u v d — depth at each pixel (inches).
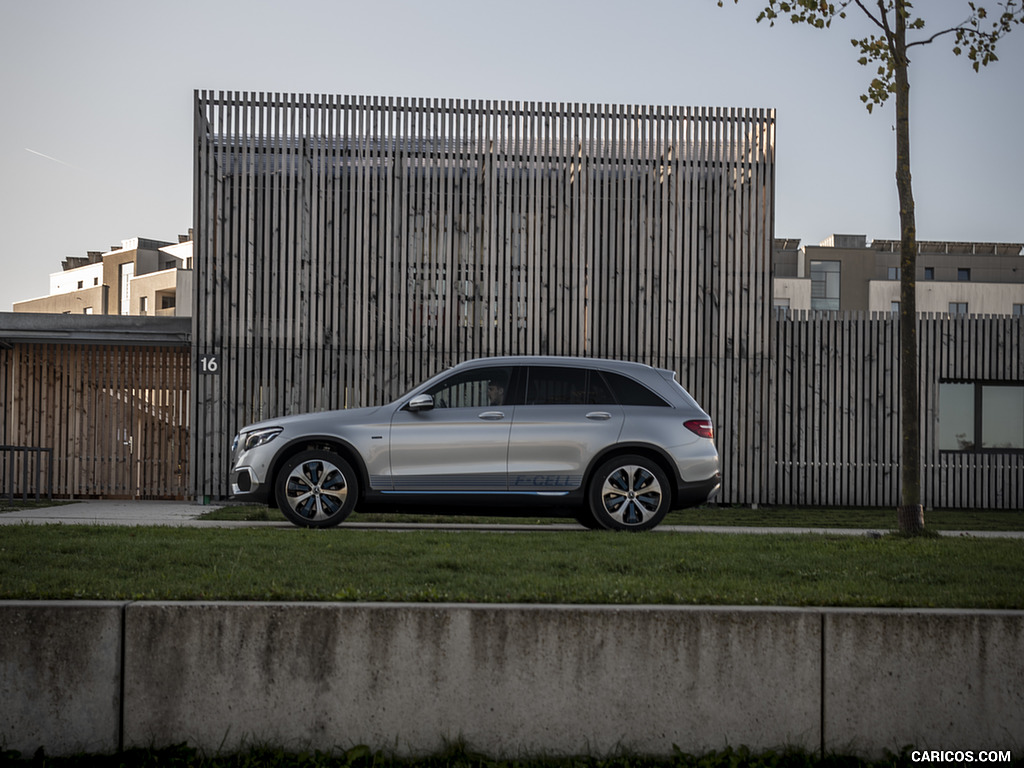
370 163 640.4
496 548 306.0
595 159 650.8
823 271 3272.6
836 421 665.0
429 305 642.8
